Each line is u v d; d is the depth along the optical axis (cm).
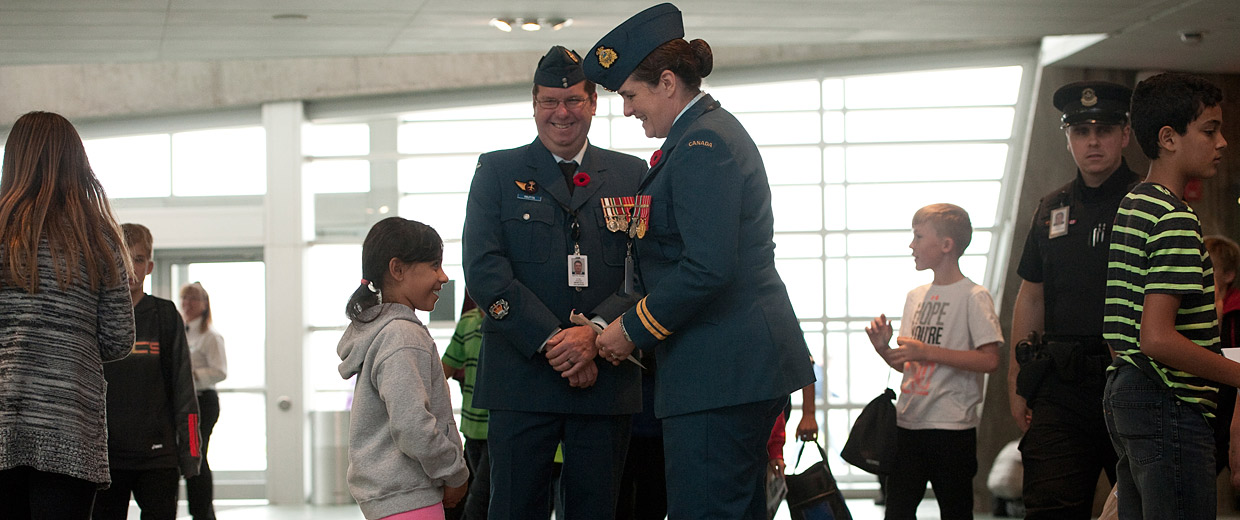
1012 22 792
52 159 304
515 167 361
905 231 1042
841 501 411
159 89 1031
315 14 710
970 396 475
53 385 293
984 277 1041
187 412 472
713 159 277
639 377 364
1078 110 412
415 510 316
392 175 1057
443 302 1056
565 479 358
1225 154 949
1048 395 411
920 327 498
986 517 899
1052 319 425
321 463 1026
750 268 285
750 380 278
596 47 296
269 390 1033
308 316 1048
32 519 296
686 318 279
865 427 465
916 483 479
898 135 1038
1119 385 310
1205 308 301
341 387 1051
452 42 815
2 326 293
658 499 470
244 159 1068
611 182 367
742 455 283
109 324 310
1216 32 816
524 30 775
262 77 1028
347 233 1057
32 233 295
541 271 355
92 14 688
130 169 1072
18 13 679
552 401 348
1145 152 320
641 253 298
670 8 294
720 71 1025
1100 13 764
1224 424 338
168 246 1062
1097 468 405
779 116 1040
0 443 287
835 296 1045
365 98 1047
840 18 769
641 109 296
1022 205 962
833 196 1042
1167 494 299
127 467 454
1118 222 316
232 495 1060
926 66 1019
